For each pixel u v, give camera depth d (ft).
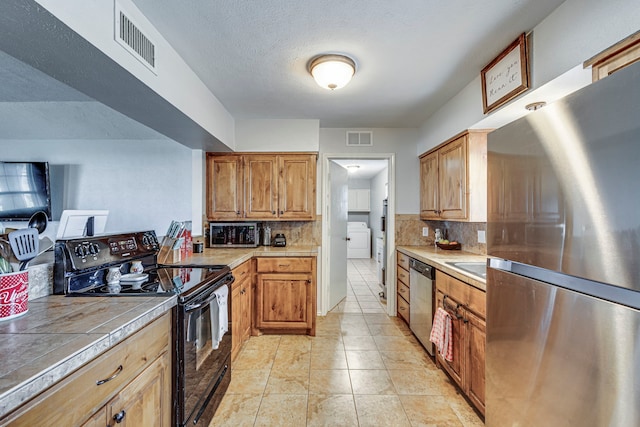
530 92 5.52
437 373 7.64
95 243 5.32
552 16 4.93
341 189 13.87
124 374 3.48
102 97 5.53
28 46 3.81
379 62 6.58
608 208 2.68
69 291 4.70
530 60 5.46
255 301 10.02
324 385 7.10
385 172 22.00
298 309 9.96
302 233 11.98
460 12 4.92
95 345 2.96
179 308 4.69
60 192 9.06
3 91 7.02
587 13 4.30
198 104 7.24
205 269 6.84
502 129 4.26
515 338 3.96
